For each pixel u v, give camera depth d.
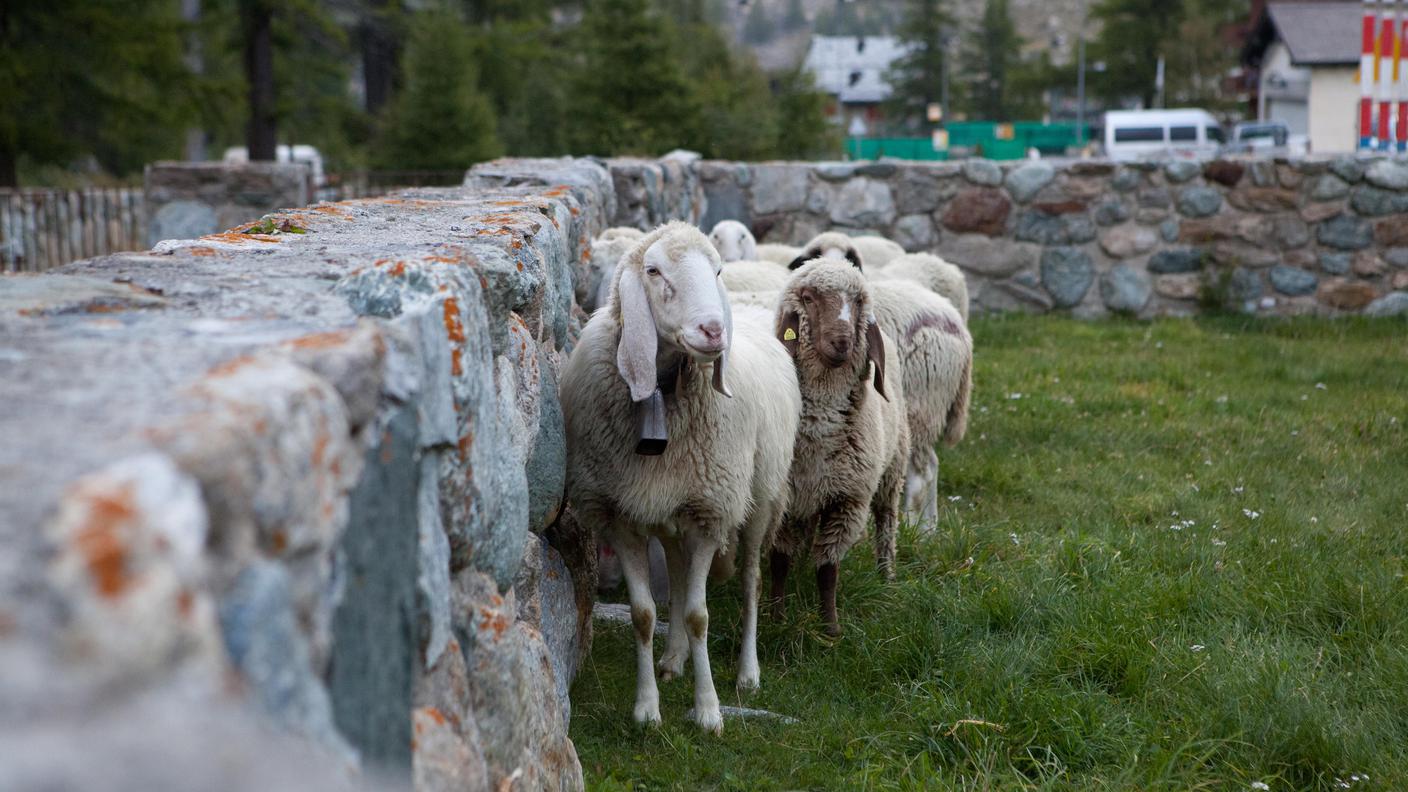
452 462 2.21
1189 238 12.62
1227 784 3.62
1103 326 12.09
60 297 2.09
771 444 4.31
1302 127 41.00
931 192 12.74
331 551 1.53
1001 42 75.06
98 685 1.00
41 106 17.59
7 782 0.90
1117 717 3.93
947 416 6.35
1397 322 12.02
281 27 22.77
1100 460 7.35
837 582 5.11
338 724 1.52
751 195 12.82
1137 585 5.00
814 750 3.87
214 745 1.07
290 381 1.47
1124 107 62.25
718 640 4.75
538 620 3.29
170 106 18.70
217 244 2.85
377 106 29.89
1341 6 39.09
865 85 79.44
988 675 4.14
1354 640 4.55
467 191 5.41
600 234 7.20
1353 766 3.63
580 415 3.96
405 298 2.10
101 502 1.07
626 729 3.98
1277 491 6.61
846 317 4.61
